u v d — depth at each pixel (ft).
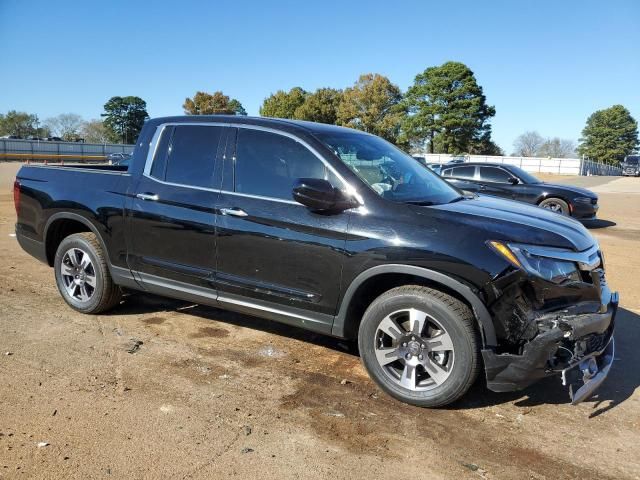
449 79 206.90
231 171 13.78
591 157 343.46
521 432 10.74
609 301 12.05
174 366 13.29
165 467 9.19
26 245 17.85
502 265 10.55
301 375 13.05
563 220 12.76
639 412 11.68
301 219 12.44
